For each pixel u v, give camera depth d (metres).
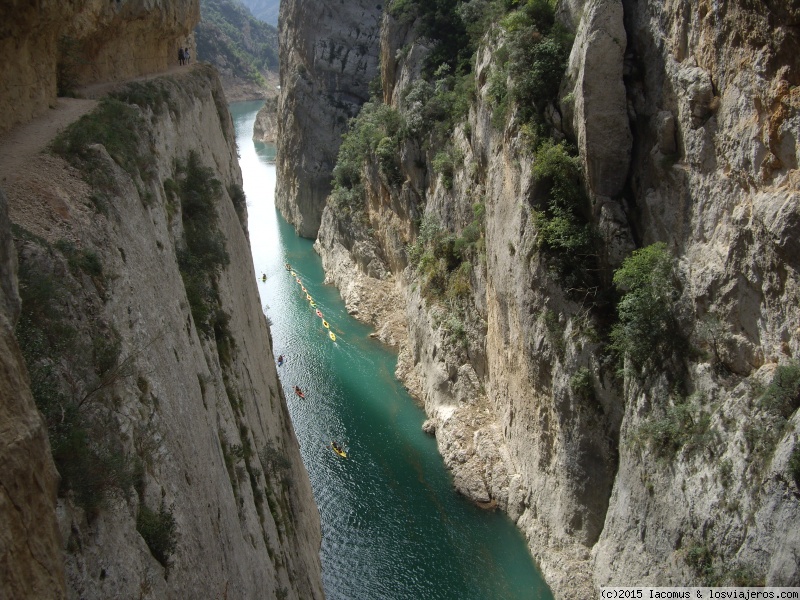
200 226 23.05
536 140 27.84
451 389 38.78
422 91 48.44
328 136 71.12
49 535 7.46
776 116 17.97
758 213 18.48
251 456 21.17
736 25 19.38
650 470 22.45
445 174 43.03
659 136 23.06
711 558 19.30
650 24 23.86
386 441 38.41
